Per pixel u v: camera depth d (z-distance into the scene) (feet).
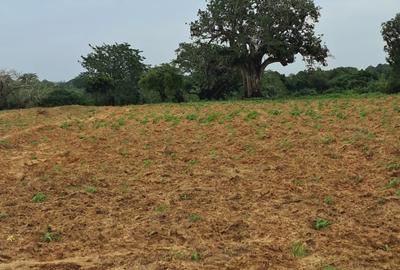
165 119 76.02
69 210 31.96
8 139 61.46
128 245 25.90
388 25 128.88
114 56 201.46
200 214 30.63
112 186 38.14
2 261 23.73
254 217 29.96
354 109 73.15
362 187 35.50
